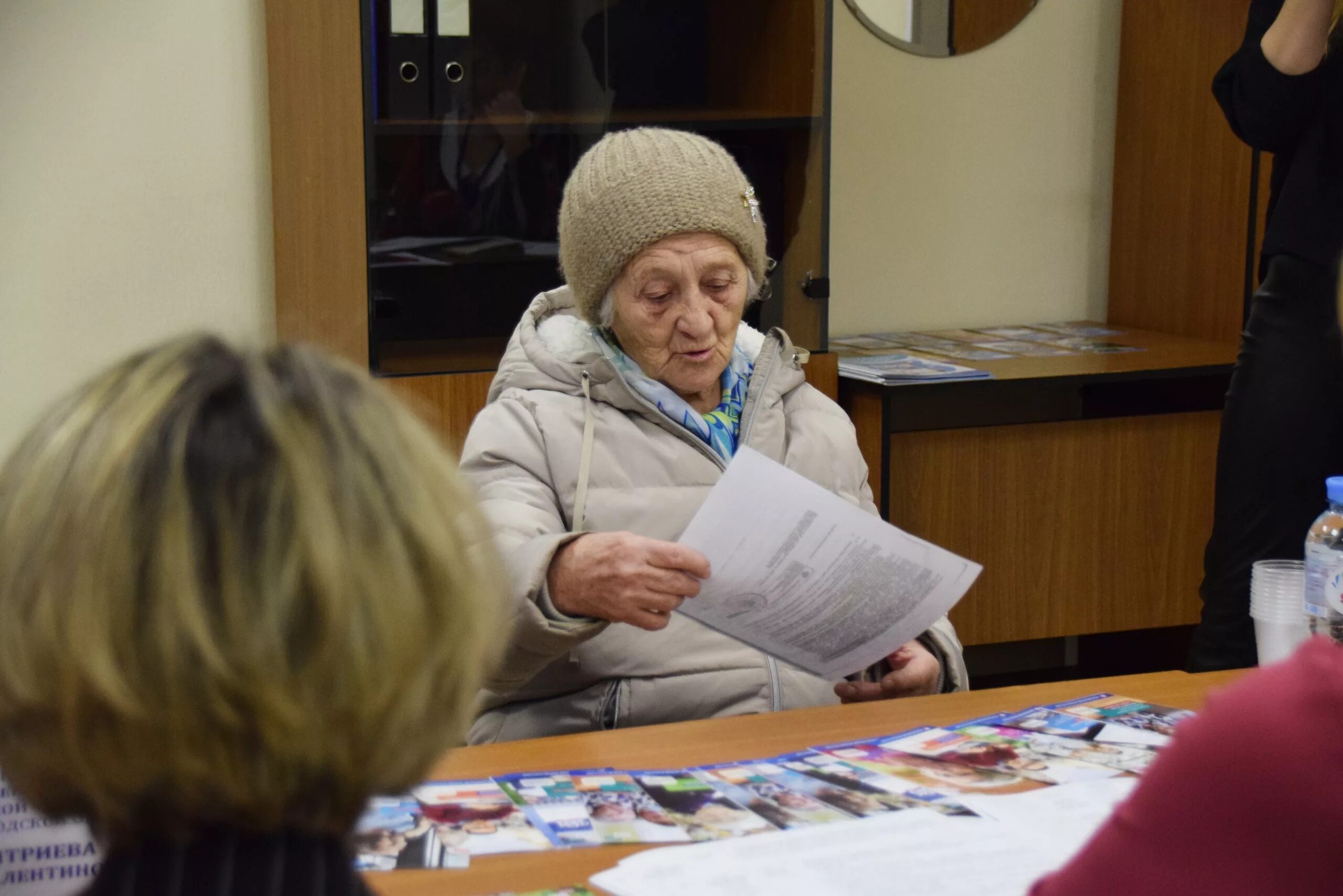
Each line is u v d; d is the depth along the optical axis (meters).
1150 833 0.69
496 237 2.77
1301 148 2.26
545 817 1.14
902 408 3.37
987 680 3.55
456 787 1.21
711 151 1.72
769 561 1.39
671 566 1.39
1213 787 0.67
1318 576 1.46
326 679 0.54
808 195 2.86
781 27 2.84
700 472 1.73
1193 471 3.24
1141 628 3.30
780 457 1.79
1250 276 3.24
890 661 1.69
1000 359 3.09
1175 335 3.45
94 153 2.59
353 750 0.56
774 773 1.25
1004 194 3.53
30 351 2.63
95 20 2.55
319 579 0.53
